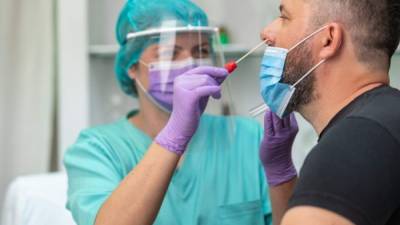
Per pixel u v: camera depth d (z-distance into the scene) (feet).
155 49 4.24
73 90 6.81
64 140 6.85
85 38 6.79
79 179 3.92
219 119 4.55
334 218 2.17
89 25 7.11
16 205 5.90
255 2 7.13
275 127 3.81
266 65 3.18
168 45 4.17
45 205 5.77
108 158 4.07
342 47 2.84
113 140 4.23
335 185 2.23
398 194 2.32
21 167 7.30
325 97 2.93
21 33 7.13
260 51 4.86
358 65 2.84
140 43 4.30
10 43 7.11
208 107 4.49
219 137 4.49
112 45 6.91
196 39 4.20
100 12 7.14
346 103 2.83
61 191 5.99
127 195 3.23
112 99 7.36
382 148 2.31
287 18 3.06
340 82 2.87
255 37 7.14
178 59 4.18
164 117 4.36
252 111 4.00
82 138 4.25
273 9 7.01
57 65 7.34
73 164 4.03
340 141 2.36
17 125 7.24
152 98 4.27
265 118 3.83
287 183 4.01
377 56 2.84
